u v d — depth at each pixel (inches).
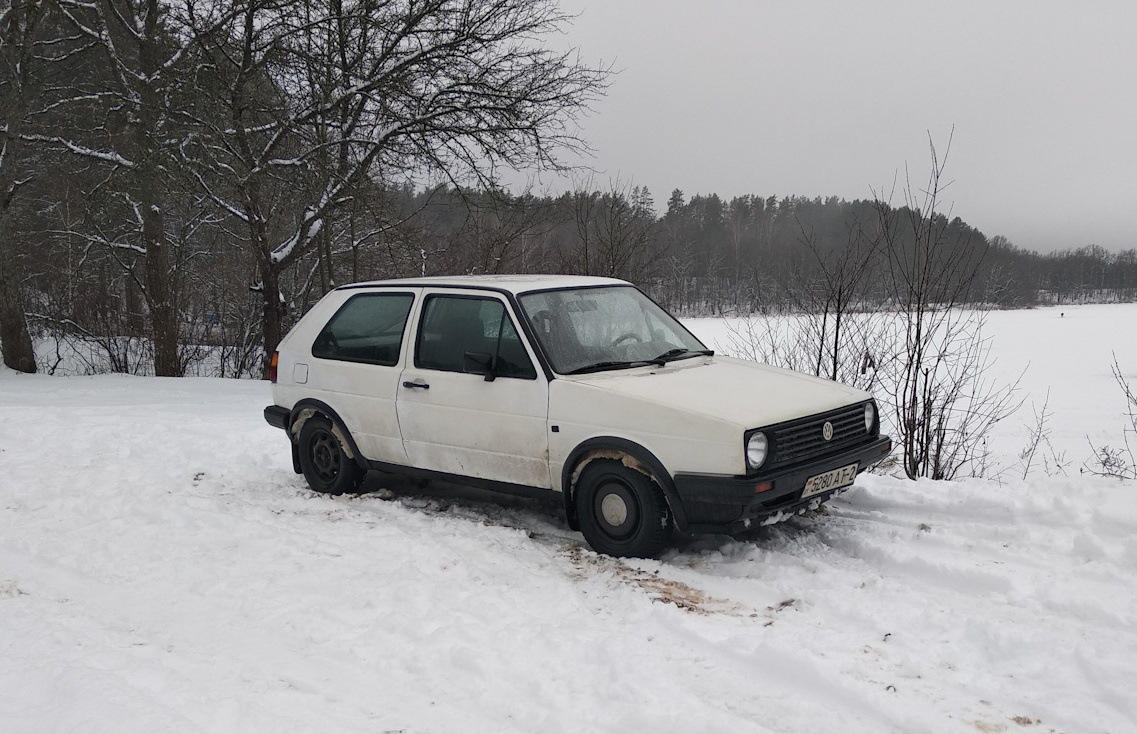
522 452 222.7
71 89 729.0
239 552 211.5
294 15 603.2
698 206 3179.1
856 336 382.0
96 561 206.7
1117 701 132.8
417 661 150.3
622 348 233.5
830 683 139.0
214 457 325.4
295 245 670.5
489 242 678.5
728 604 177.5
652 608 172.4
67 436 363.6
